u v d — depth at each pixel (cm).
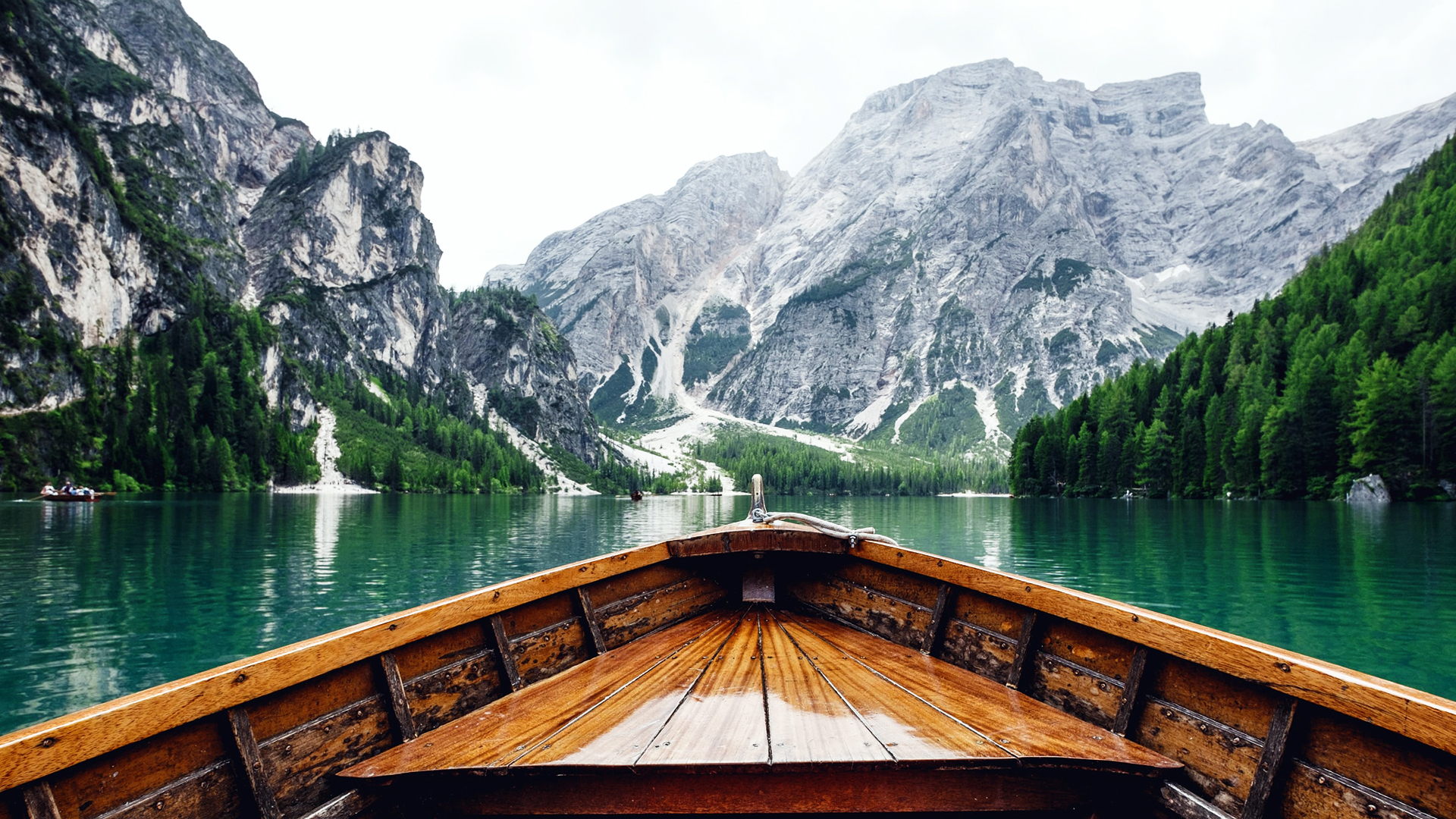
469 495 19338
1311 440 9694
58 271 16850
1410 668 1803
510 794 480
